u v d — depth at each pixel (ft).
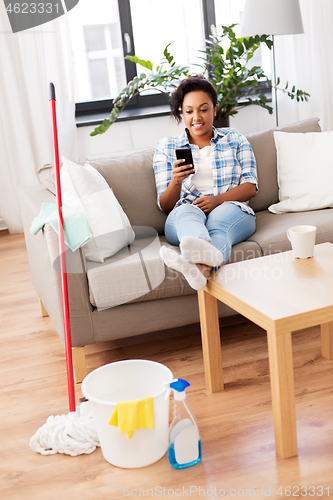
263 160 7.81
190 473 4.30
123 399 4.88
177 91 7.20
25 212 7.20
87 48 13.23
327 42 13.55
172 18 13.47
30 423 5.26
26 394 5.84
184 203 7.07
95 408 4.30
